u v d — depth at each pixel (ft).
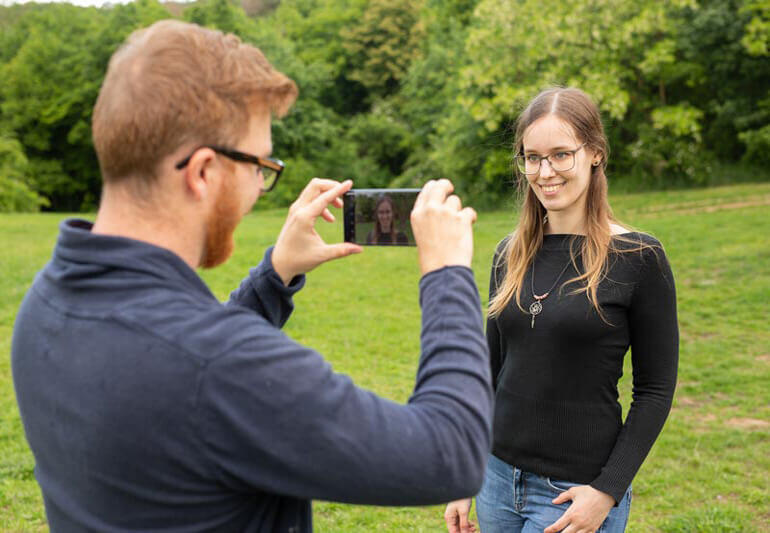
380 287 36.45
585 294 6.59
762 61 69.15
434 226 3.63
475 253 42.83
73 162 126.21
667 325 6.56
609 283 6.58
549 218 7.20
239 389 2.96
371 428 3.05
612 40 64.59
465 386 3.25
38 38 123.54
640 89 74.84
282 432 2.95
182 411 2.95
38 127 122.21
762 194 58.08
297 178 108.58
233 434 2.96
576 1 65.67
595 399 6.59
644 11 62.90
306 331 28.25
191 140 3.26
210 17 121.49
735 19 67.72
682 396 20.36
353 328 28.76
